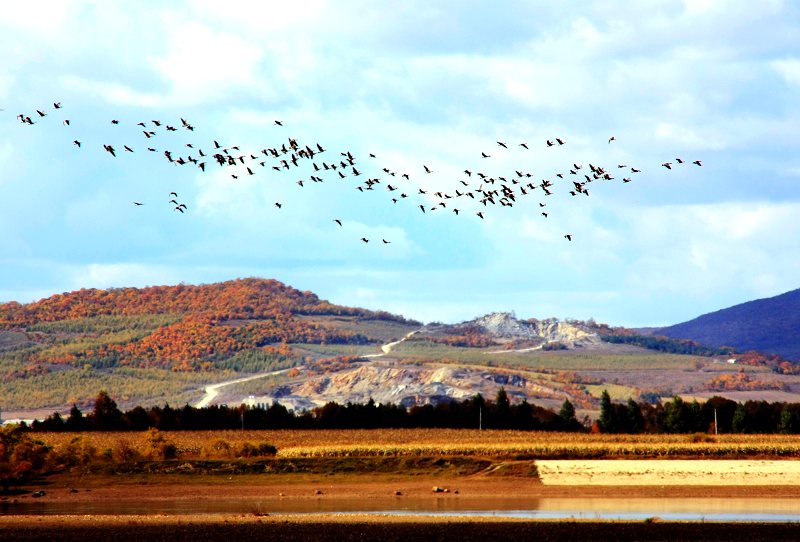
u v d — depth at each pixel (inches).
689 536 2874.0
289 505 3700.8
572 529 2984.7
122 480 4429.1
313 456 5049.2
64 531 3053.6
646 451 5002.5
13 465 4397.1
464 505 3604.8
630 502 3644.2
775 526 3024.1
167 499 3964.1
